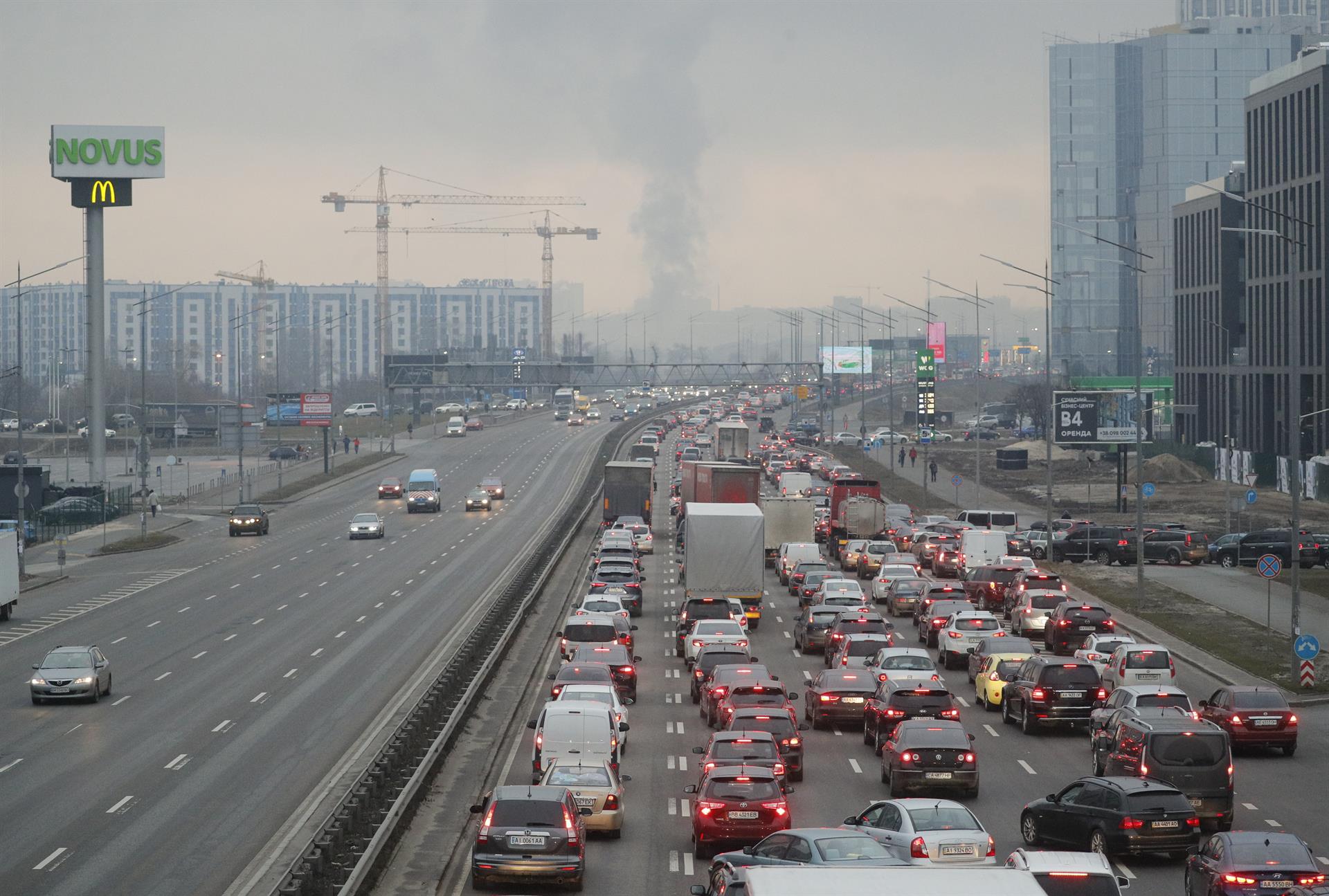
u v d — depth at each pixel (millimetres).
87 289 170125
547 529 141750
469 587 100500
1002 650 64375
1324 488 153500
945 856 32219
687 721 58812
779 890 19734
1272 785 47562
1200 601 92938
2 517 148000
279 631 81812
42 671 61625
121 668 71062
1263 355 178375
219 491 186250
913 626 86125
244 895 34688
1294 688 66125
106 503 157000
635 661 71250
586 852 39219
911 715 50844
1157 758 40531
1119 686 57406
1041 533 122062
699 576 86188
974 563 103438
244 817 42562
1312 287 165000
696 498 120000
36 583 105938
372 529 134500
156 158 170875
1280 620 85188
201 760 50500
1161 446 195500
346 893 32031
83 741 54031
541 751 44344
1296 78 167625
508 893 35156
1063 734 56750
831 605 77750
